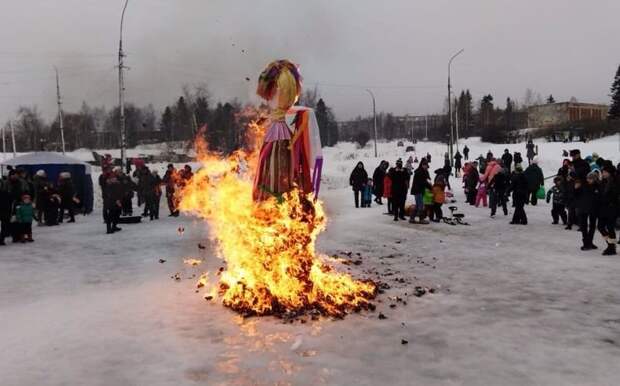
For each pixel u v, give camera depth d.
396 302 7.50
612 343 5.83
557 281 8.72
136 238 14.18
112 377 4.98
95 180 32.91
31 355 5.56
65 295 8.12
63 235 15.05
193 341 5.92
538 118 96.50
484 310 7.11
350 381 4.85
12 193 13.88
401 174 17.23
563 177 15.25
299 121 7.60
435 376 4.96
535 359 5.37
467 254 11.32
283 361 5.32
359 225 16.30
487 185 19.72
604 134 63.31
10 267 10.40
